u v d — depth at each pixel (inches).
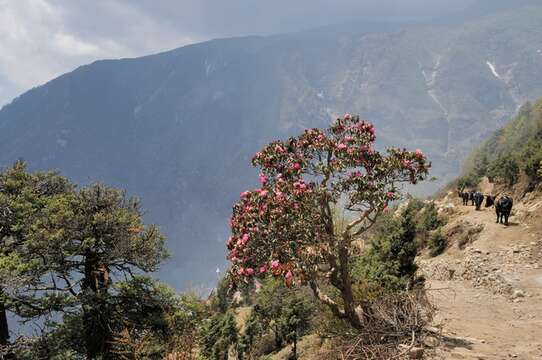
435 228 1407.5
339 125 360.2
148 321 742.5
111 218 874.8
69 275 871.1
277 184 331.6
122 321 750.5
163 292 806.5
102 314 776.9
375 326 301.3
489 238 910.4
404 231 511.8
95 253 875.4
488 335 361.1
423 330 315.3
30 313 818.8
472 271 740.0
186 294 498.9
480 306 506.0
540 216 901.2
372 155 343.9
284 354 1326.3
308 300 1230.9
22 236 930.7
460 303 524.4
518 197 1382.9
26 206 920.9
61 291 829.8
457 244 1055.6
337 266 341.7
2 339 829.2
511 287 581.3
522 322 418.6
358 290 419.8
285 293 934.4
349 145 352.5
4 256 821.9
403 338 294.8
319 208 354.9
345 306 333.4
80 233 856.9
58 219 845.8
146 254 892.6
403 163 330.0
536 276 624.1
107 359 727.7
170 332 347.6
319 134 351.9
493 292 600.7
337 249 340.2
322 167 339.3
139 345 341.7
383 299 326.6
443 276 847.1
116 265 900.6
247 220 326.0
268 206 318.3
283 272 290.4
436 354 283.6
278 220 311.4
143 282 822.5
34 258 828.0
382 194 332.2
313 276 319.0
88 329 787.4
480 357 284.8
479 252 818.8
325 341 422.6
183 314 477.7
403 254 500.7
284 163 351.9
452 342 319.6
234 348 1482.5
